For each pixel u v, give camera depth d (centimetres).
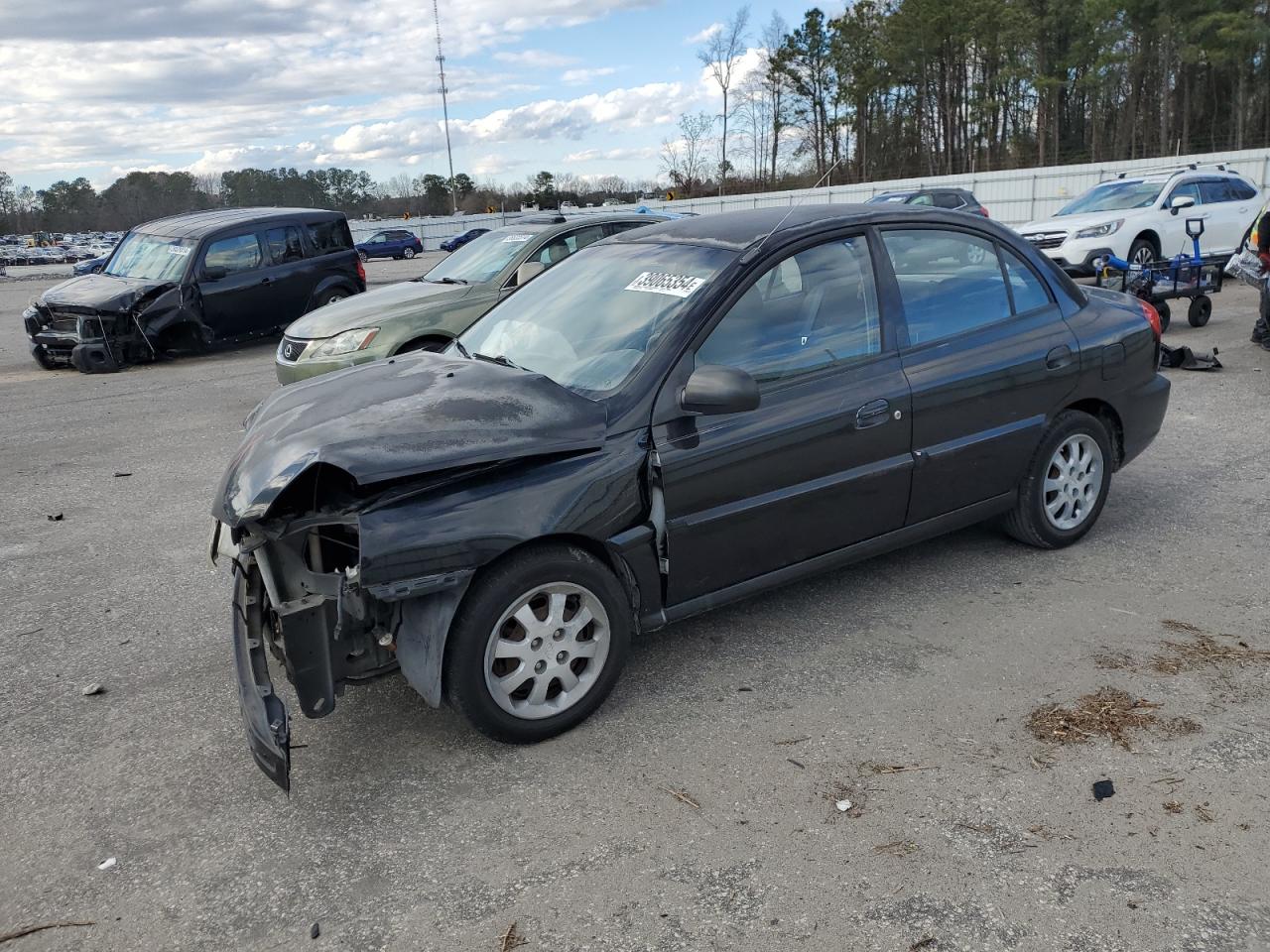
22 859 289
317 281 1409
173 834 298
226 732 360
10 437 890
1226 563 464
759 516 371
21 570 539
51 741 357
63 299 1261
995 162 6438
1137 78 5944
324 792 316
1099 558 478
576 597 339
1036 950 233
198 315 1288
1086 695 350
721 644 407
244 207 1484
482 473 319
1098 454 484
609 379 358
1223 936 235
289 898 266
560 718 337
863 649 396
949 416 418
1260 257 976
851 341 397
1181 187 1489
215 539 360
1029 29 5672
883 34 6053
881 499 406
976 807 289
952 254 437
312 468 307
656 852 276
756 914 249
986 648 391
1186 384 870
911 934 240
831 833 280
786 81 6069
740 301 372
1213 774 300
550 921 251
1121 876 257
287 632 298
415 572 298
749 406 331
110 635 451
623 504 337
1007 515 476
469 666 315
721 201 3947
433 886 268
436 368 385
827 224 403
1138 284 1080
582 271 435
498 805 303
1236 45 5194
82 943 252
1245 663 367
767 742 331
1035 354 444
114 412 998
